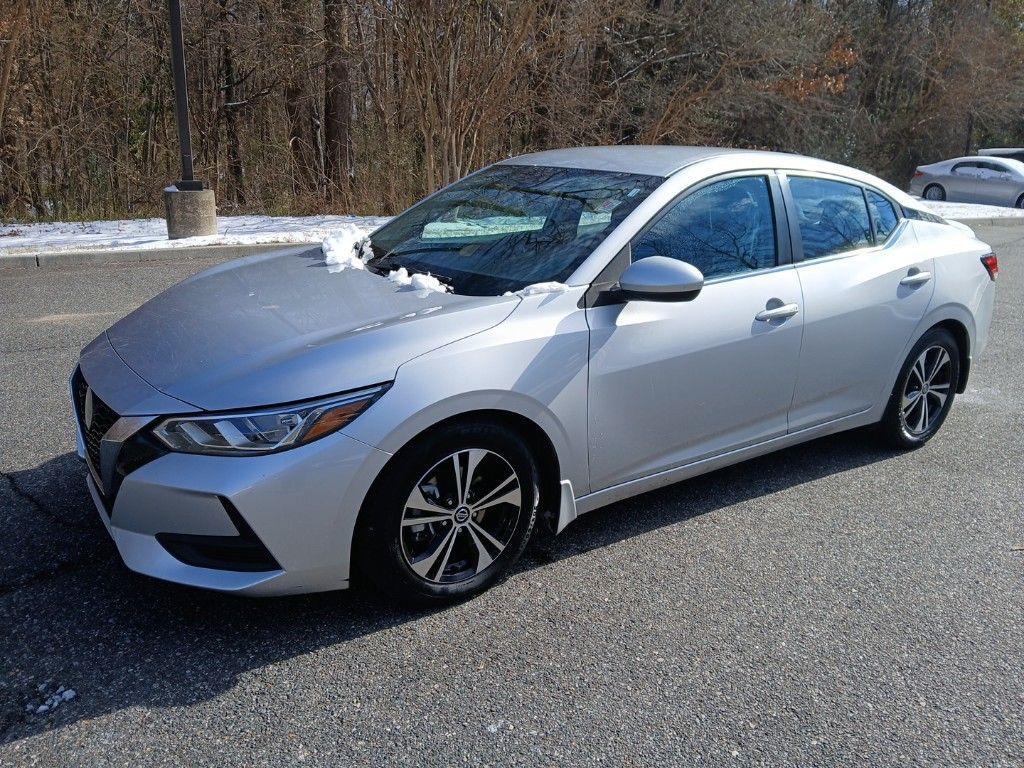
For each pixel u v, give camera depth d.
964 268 4.95
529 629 3.18
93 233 13.00
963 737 2.72
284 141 20.62
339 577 3.03
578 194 3.96
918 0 29.42
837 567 3.70
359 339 3.08
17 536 3.68
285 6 20.42
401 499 3.06
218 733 2.61
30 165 18.22
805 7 23.25
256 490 2.80
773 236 4.12
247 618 3.18
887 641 3.20
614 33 19.86
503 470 3.29
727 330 3.82
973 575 3.68
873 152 29.84
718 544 3.86
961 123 30.77
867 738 2.70
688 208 3.84
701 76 21.55
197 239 11.81
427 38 15.15
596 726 2.70
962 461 4.89
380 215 17.94
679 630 3.21
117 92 20.58
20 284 9.12
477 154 16.77
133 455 2.89
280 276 3.91
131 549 2.95
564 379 3.35
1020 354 7.36
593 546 3.81
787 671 3.00
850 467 4.76
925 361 4.90
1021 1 31.77
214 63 23.22
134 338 3.45
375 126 19.09
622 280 3.44
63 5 18.36
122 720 2.65
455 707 2.76
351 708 2.74
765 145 24.28
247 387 2.89
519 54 16.09
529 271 3.62
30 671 2.85
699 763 2.57
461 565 3.34
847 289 4.30
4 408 5.21
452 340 3.14
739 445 4.08
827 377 4.33
